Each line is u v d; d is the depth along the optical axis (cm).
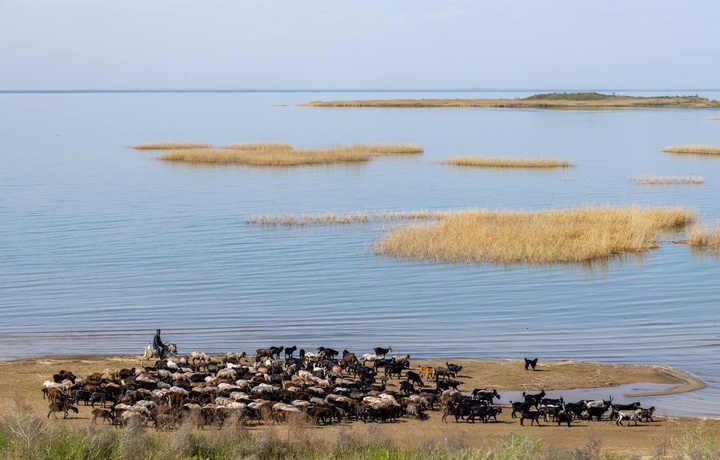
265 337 6919
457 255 9856
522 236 10338
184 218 12531
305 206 13688
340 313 7594
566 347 6619
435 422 4897
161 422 4397
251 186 16238
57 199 14412
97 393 4959
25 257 9756
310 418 4697
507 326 7206
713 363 6191
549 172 18625
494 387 5675
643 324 7250
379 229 11588
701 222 12188
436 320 7388
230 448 3591
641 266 9556
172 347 6300
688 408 5259
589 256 9888
